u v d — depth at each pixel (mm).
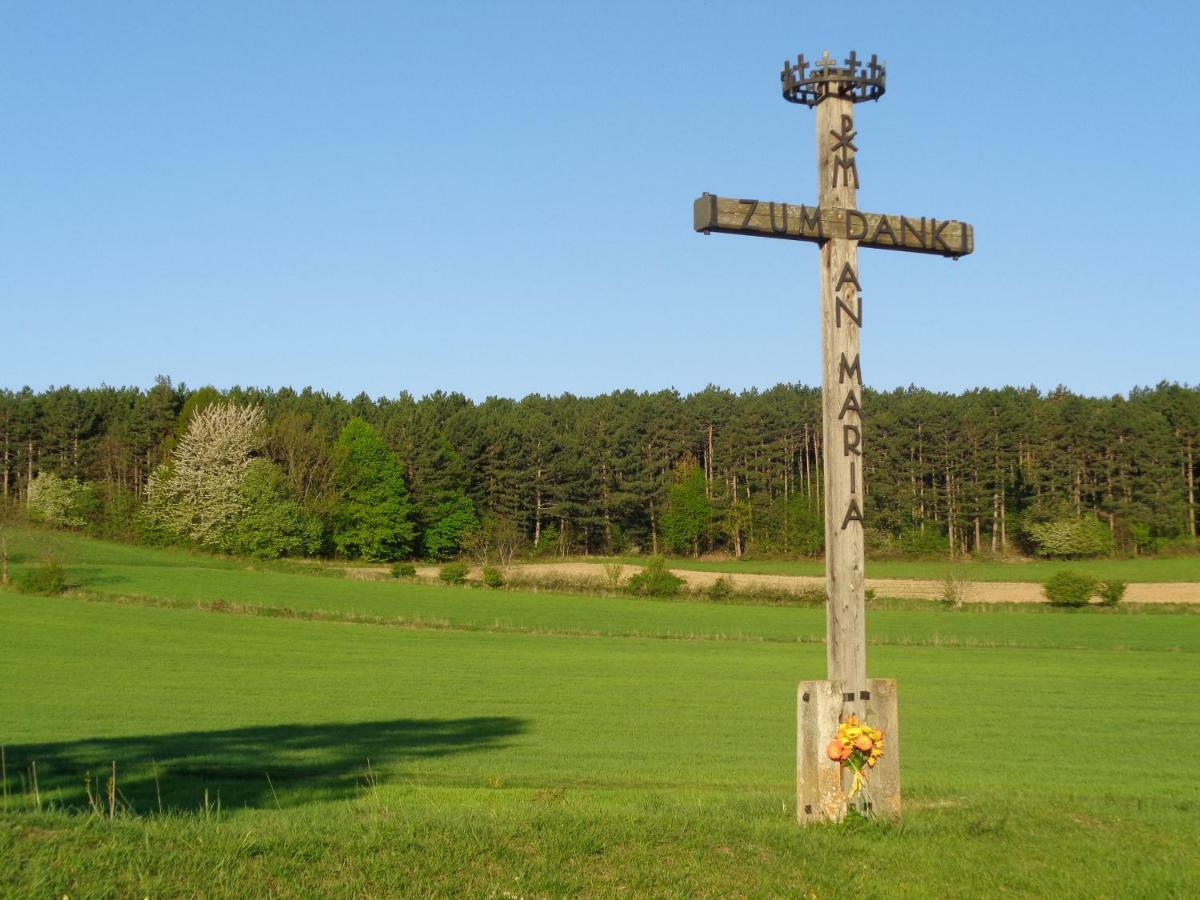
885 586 77375
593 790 18344
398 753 24359
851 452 10414
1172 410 102688
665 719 31141
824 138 10742
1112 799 14375
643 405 120000
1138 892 7934
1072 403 105375
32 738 26391
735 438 114312
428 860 7656
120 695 35375
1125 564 91875
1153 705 34312
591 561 102312
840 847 8750
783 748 25594
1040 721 30672
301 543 94688
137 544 94250
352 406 125688
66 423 115812
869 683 10195
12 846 7477
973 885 7953
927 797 12953
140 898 6770
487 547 98250
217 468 94000
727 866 7957
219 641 50906
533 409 137250
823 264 10695
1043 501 102250
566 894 7203
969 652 50719
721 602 71250
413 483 107562
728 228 10273
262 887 7047
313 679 40375
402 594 71312
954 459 105562
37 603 60312
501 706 33906
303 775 20781
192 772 20969
